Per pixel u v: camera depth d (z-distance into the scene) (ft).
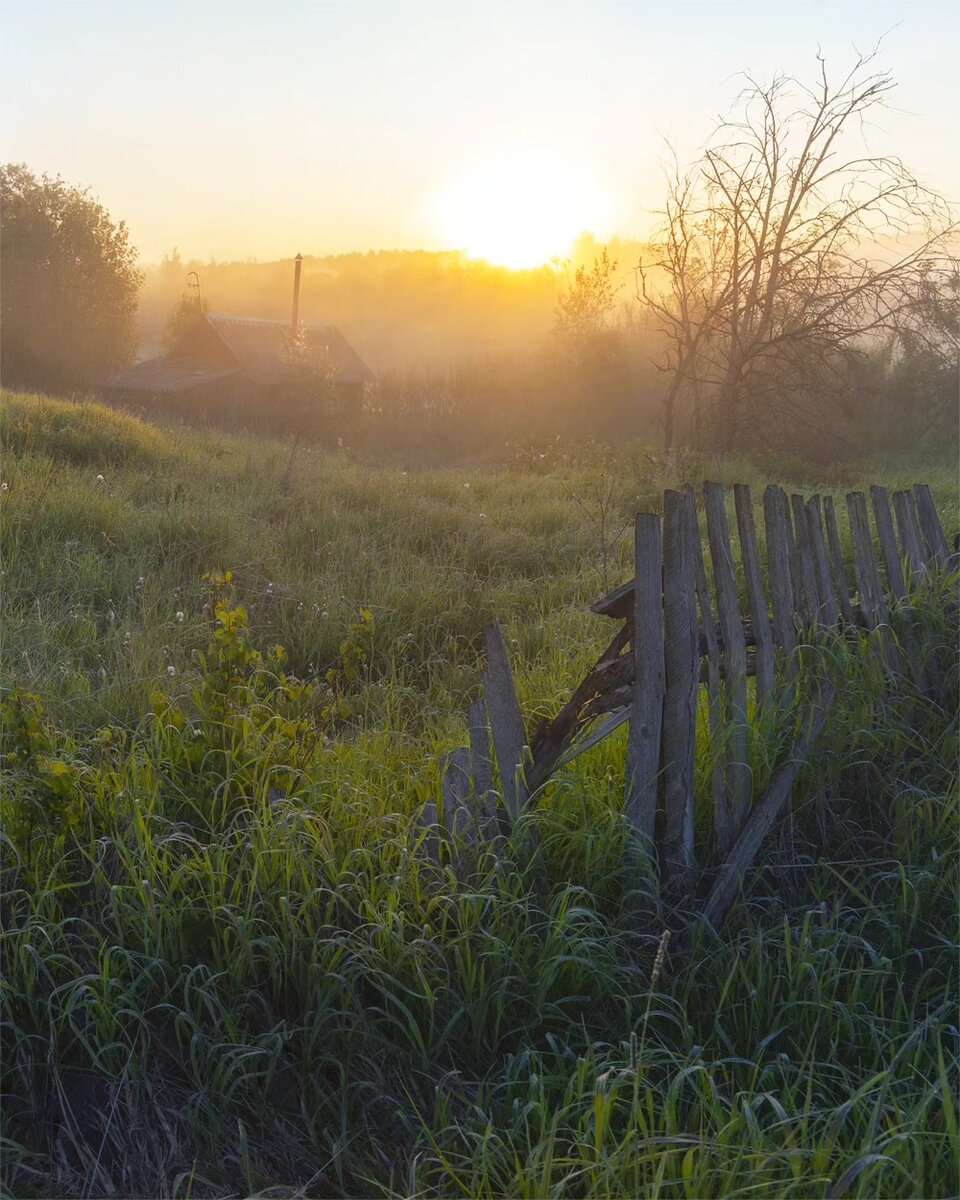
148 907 9.90
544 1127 8.41
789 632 12.82
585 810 11.41
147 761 12.20
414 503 34.71
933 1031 9.66
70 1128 8.95
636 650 11.35
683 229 70.49
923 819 12.24
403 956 9.73
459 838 10.84
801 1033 9.70
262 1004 9.82
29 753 11.31
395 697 16.70
